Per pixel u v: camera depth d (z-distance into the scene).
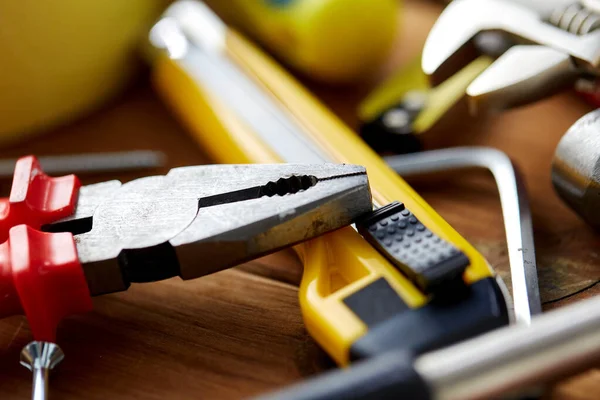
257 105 0.31
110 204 0.26
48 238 0.24
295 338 0.25
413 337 0.22
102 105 0.35
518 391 0.21
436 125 0.30
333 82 0.35
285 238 0.24
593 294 0.26
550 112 0.32
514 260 0.26
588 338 0.21
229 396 0.24
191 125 0.32
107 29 0.32
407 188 0.27
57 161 0.31
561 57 0.27
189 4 0.36
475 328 0.22
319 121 0.30
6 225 0.25
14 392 0.25
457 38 0.29
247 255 0.24
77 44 0.32
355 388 0.20
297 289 0.27
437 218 0.25
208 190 0.25
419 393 0.20
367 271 0.24
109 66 0.33
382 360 0.20
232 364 0.25
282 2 0.34
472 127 0.31
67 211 0.26
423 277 0.23
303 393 0.20
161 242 0.24
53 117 0.33
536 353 0.21
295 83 0.32
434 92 0.31
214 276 0.28
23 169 0.26
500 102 0.28
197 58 0.33
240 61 0.33
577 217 0.28
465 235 0.28
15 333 0.26
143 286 0.27
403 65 0.36
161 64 0.34
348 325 0.23
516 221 0.27
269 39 0.35
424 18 0.38
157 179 0.26
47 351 0.24
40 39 0.31
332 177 0.25
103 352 0.26
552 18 0.28
